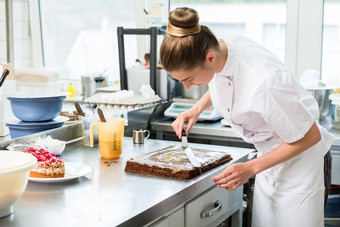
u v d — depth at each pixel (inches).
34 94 91.0
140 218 56.5
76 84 154.3
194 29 62.2
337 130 107.7
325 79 128.8
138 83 127.4
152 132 119.6
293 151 67.5
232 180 65.3
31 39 162.7
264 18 130.8
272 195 80.2
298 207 77.6
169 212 65.4
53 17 159.6
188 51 61.6
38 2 159.2
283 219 79.4
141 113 112.8
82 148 88.0
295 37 127.6
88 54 156.3
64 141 88.8
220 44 67.9
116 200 60.7
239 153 85.4
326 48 127.1
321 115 117.3
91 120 88.6
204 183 70.5
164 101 125.3
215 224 77.5
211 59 64.5
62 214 56.0
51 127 90.0
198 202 71.3
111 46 151.5
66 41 159.3
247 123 74.2
